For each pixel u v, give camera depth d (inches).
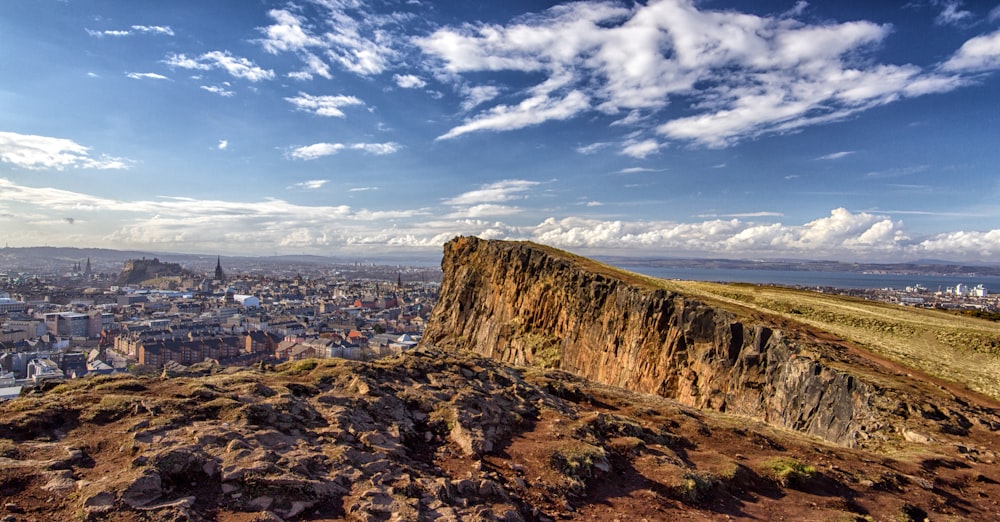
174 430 438.0
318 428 505.7
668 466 575.5
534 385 865.5
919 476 701.9
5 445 377.4
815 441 854.5
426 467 489.1
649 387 1838.1
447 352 1025.5
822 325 1909.4
